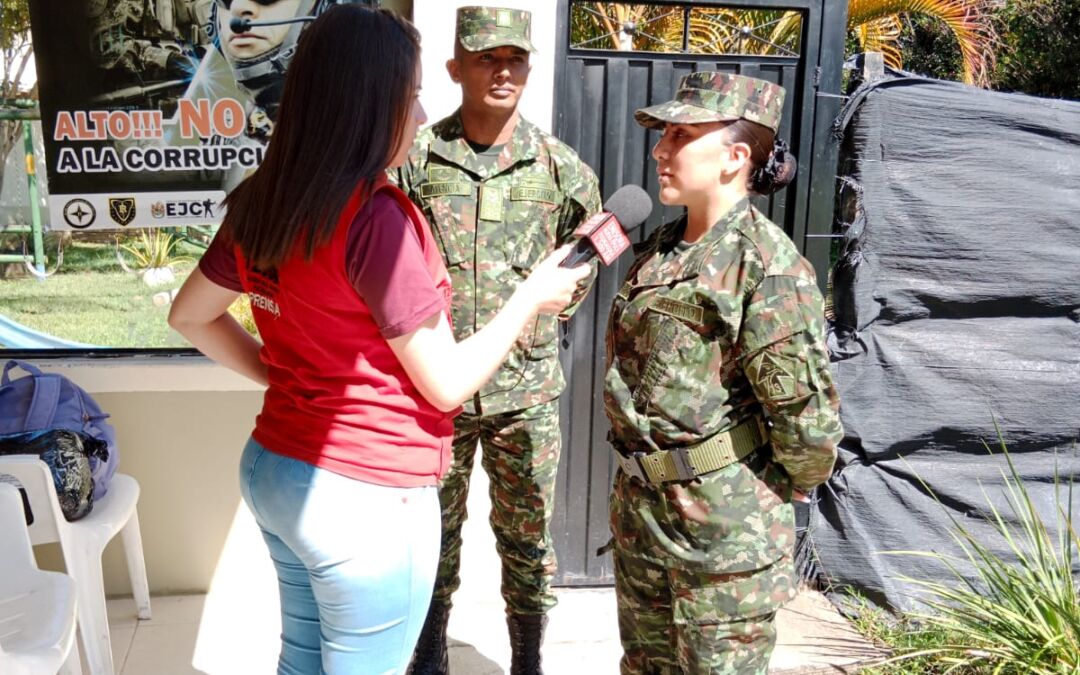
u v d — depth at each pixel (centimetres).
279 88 309
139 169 308
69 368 310
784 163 182
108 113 303
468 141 262
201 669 288
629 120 319
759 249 175
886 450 334
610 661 302
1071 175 324
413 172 263
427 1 295
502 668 297
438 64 299
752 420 187
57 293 313
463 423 262
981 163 323
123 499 282
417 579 152
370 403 144
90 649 260
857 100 320
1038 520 301
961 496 335
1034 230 325
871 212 323
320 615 155
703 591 185
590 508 342
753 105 178
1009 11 873
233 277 156
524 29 251
